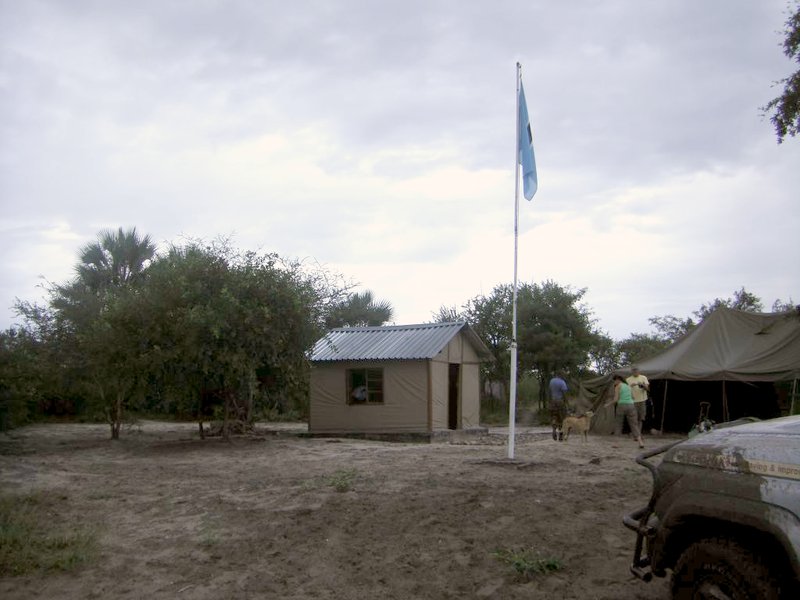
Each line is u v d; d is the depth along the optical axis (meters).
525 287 33.56
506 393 34.50
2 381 16.41
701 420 18.41
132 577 6.10
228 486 9.97
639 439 16.72
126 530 7.61
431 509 7.75
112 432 19.02
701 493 4.13
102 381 18.34
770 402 20.98
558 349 30.98
